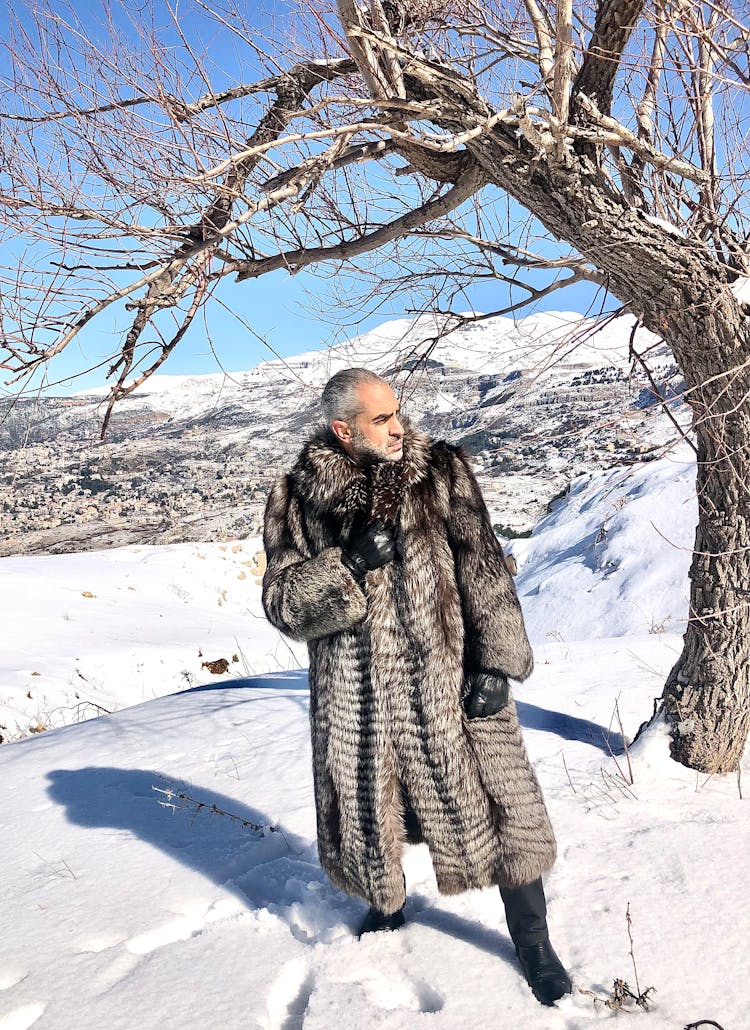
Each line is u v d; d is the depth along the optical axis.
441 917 2.68
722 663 3.62
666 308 3.10
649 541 9.20
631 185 3.29
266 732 4.75
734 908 2.54
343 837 2.46
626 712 4.52
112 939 2.76
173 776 4.21
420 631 2.35
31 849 3.53
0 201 2.29
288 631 2.46
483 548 2.36
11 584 12.37
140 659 9.65
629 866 2.87
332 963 2.44
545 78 2.83
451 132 3.01
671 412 2.88
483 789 2.35
